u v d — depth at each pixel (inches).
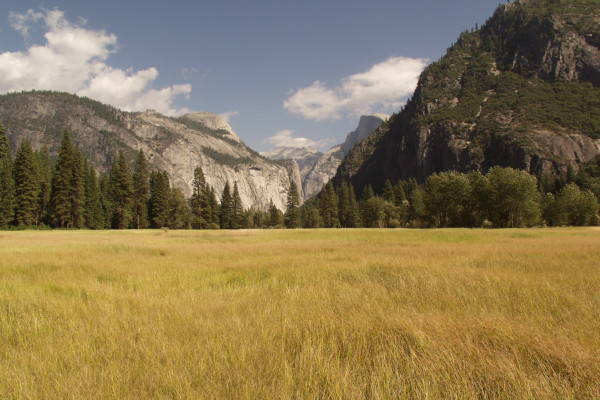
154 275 342.3
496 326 153.9
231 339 144.5
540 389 103.6
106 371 117.6
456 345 135.8
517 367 116.9
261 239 1046.4
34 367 123.8
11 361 131.2
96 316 185.9
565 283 260.1
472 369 114.9
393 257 467.8
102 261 458.9
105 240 979.9
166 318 180.4
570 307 197.5
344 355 134.3
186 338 149.2
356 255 502.0
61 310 198.4
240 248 674.2
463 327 153.3
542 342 135.6
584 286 248.4
